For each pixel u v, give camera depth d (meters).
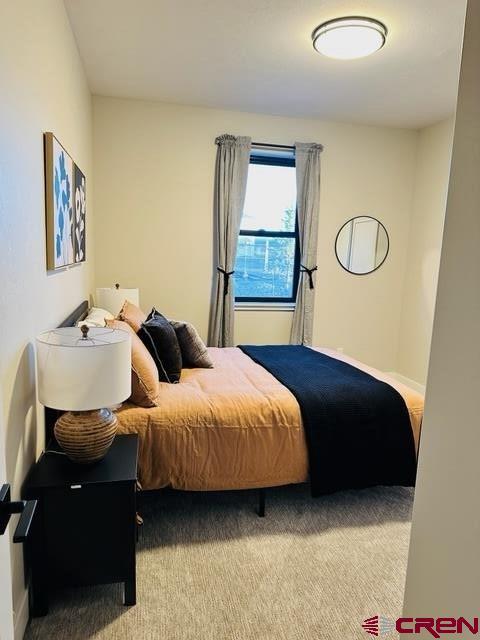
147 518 2.25
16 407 1.48
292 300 4.69
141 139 3.99
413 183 4.64
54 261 1.99
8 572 0.93
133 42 2.82
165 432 2.09
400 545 2.10
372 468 2.31
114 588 1.77
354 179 4.50
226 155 4.09
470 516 0.89
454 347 0.93
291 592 1.77
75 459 1.67
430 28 2.55
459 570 0.92
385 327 4.85
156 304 4.26
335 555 2.01
